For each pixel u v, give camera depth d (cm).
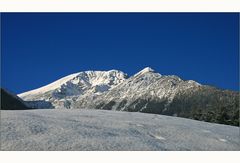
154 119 2361
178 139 1812
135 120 2186
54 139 1503
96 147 1462
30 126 1636
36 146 1407
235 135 2131
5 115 1828
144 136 1764
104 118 2139
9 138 1453
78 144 1473
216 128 2298
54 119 1889
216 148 1745
